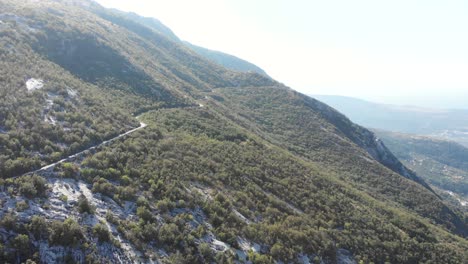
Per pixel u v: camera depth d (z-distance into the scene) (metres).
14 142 40.09
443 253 58.34
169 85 106.81
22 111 47.84
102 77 87.62
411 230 63.47
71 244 29.56
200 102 107.56
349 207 62.78
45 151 42.22
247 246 40.41
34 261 26.95
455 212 113.12
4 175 35.34
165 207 39.72
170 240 35.44
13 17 88.50
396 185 102.31
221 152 64.69
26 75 60.84
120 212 36.44
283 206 53.06
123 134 57.31
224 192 49.97
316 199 60.56
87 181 39.34
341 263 46.00
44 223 29.83
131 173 44.12
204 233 38.94
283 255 41.34
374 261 50.06
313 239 46.72
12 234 28.09
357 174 102.00
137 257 31.91
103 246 31.14
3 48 68.31
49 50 84.75
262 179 60.41
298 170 71.88
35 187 34.00
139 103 82.50
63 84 64.94
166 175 46.69
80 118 54.72
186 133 70.81
